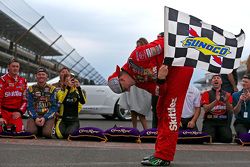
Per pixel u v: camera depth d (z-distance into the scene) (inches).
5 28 654.5
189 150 169.8
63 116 221.5
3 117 219.0
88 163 129.4
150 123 372.2
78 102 225.0
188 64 117.2
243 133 196.4
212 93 217.0
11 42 609.0
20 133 206.4
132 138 198.5
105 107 387.2
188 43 117.4
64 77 225.9
